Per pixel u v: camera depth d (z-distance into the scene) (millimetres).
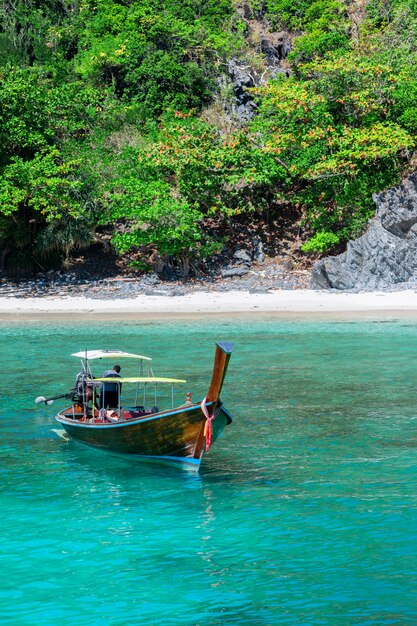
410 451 17297
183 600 10594
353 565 11570
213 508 14102
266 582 11086
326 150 47594
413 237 43562
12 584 11109
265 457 17109
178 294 43156
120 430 16781
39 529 13148
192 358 28406
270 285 44594
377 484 15195
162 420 15906
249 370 26328
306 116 48094
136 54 54781
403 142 45312
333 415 20469
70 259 49156
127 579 11234
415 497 14422
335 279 43594
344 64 47844
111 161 47969
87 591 10867
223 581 11133
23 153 49156
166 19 56969
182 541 12586
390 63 48688
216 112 54094
